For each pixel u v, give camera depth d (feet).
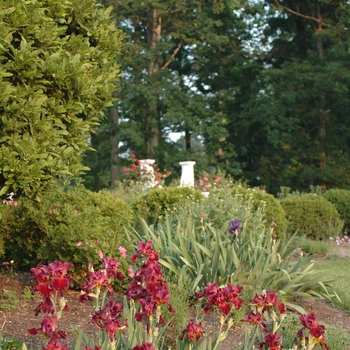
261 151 110.11
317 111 96.84
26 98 19.38
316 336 10.96
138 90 89.35
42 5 20.89
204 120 98.07
